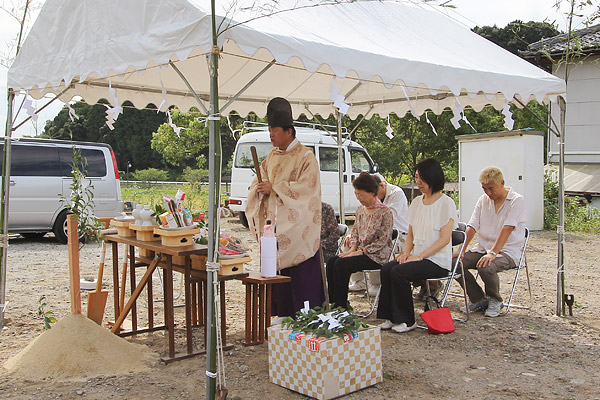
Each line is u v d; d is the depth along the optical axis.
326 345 3.59
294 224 4.38
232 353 4.59
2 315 5.35
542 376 4.19
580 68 15.97
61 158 10.94
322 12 4.65
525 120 18.00
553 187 14.84
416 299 6.50
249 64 6.12
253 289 4.80
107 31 4.14
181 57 3.54
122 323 5.25
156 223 4.61
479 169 14.15
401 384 3.97
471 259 5.87
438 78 4.58
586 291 7.23
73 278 4.38
